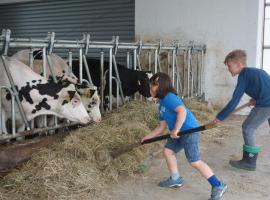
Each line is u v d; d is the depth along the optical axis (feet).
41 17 35.76
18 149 12.62
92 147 13.24
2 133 13.35
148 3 28.32
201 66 26.53
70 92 14.37
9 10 37.73
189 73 25.20
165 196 11.49
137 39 29.07
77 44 15.58
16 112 14.32
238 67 12.56
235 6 25.34
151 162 14.38
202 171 11.01
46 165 11.69
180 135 10.64
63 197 10.81
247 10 24.99
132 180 12.64
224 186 11.05
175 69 23.86
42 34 36.06
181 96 24.03
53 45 14.34
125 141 14.10
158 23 28.12
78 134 13.92
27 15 36.55
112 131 14.52
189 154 10.99
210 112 22.75
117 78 19.01
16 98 13.56
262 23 25.49
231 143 17.74
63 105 14.53
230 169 14.05
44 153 12.44
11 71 14.21
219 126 20.74
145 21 28.60
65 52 32.14
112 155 13.12
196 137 10.96
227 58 12.69
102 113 17.79
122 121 16.22
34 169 11.67
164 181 12.16
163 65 26.71
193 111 21.06
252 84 12.89
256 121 13.44
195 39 27.04
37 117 15.31
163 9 27.81
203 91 27.17
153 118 17.29
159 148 15.44
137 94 22.57
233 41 25.73
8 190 11.02
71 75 16.63
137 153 13.79
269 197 11.57
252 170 13.89
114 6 31.40
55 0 34.45
